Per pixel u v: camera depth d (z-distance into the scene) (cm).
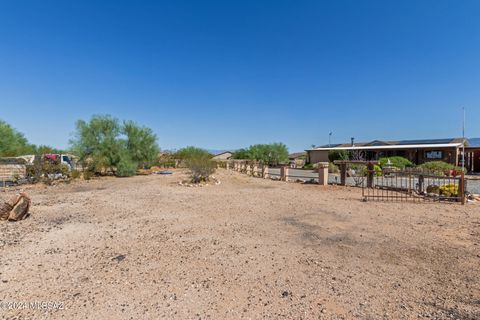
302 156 6206
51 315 270
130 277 354
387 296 298
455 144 2695
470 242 480
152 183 1648
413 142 3581
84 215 741
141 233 560
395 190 1209
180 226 613
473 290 309
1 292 317
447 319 254
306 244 480
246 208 820
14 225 636
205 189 1332
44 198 1049
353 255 424
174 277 353
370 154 3397
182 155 3712
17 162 1767
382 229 573
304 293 308
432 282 330
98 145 2189
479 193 1209
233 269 376
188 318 262
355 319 257
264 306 282
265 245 477
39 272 372
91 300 297
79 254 441
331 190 1262
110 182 1731
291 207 831
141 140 2598
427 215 711
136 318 263
